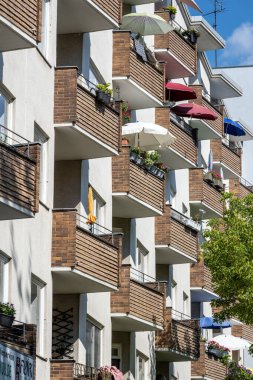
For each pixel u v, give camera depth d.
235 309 44.66
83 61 39.44
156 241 48.59
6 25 29.56
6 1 29.52
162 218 48.72
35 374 31.83
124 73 44.00
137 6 49.22
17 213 29.77
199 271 56.00
